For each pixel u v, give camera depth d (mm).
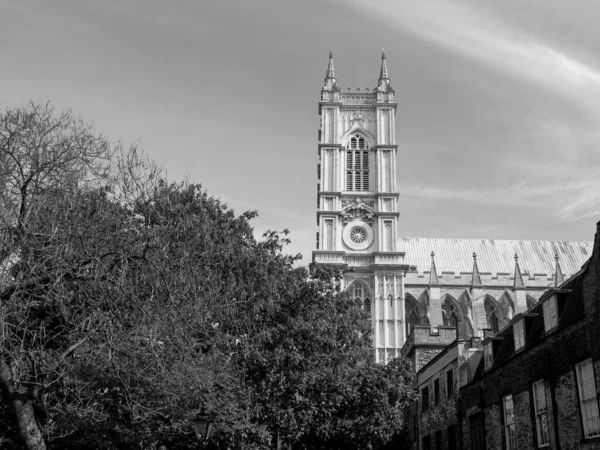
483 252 119438
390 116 109625
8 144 24188
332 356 36594
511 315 108125
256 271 33219
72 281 24312
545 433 29047
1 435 28766
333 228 103250
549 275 112812
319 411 37062
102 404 28734
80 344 24188
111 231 26234
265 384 32938
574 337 26266
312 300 38125
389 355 95438
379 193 104250
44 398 25297
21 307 23906
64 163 24969
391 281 99375
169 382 25453
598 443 24156
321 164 107062
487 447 36438
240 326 32406
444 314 109750
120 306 24281
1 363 22625
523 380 31328
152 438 30953
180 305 25594
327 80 112188
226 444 32281
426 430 51750
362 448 43438
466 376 41719
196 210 35875
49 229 23875
